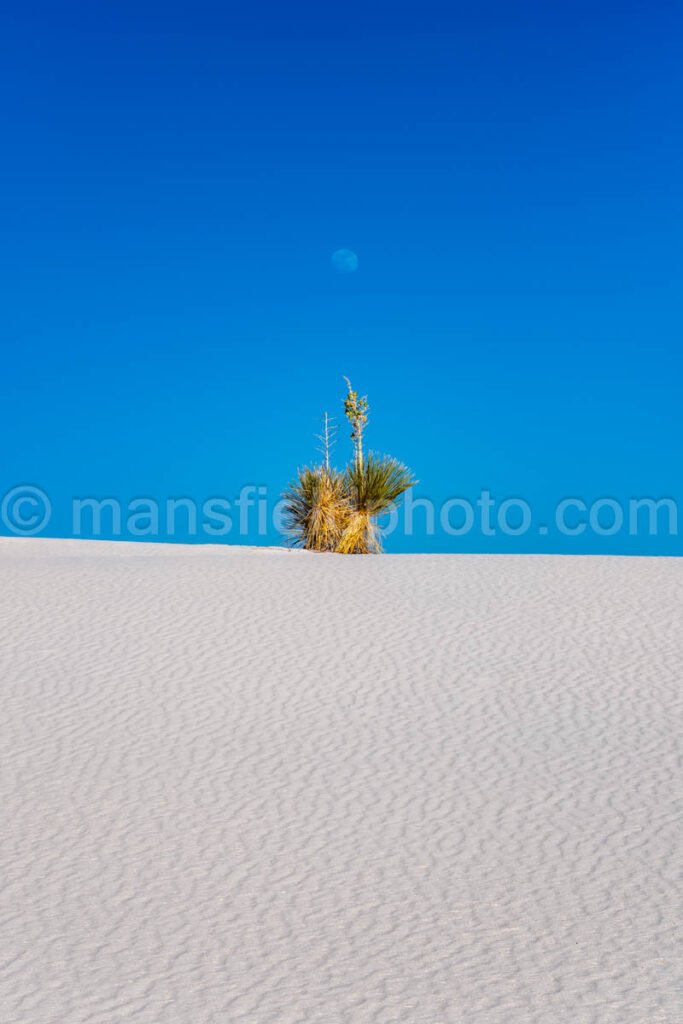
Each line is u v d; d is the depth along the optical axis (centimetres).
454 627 1022
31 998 420
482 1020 403
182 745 712
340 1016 407
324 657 921
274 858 545
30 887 514
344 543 1808
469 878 522
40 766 673
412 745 711
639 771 662
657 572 1293
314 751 700
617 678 861
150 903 499
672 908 488
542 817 594
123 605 1108
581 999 416
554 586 1206
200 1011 411
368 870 531
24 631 1005
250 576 1275
